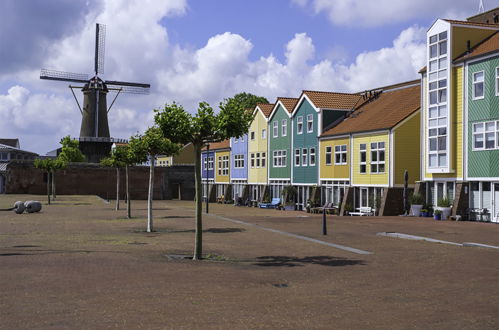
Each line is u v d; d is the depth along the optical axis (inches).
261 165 2281.0
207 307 354.6
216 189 2783.0
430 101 1341.0
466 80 1240.8
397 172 1462.8
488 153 1174.3
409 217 1326.3
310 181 1889.8
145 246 717.3
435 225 1077.8
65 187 3041.3
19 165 3002.0
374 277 482.6
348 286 438.6
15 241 767.1
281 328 305.0
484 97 1191.6
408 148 1475.1
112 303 361.7
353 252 667.4
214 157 2812.5
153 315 329.7
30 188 3004.4
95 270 501.4
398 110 1553.9
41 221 1192.2
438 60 1314.0
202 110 641.6
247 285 438.0
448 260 592.7
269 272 508.4
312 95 1898.4
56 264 537.6
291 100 2132.1
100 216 1384.1
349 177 1654.8
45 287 415.5
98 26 3240.7
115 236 858.8
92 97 3186.5
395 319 328.8
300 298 389.1
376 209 1493.6
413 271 516.7
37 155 4306.1
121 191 3125.0
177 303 364.8
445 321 324.5
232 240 813.9
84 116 3196.4
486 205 1189.1
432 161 1330.0
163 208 1942.7
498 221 1149.1
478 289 426.3
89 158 3174.2
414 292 414.0
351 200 1619.1
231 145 2600.9
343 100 1904.5
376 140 1528.1
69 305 354.3
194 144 654.5
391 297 394.6
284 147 2084.2
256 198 2321.6
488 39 1290.6
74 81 3223.4
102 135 3203.7
